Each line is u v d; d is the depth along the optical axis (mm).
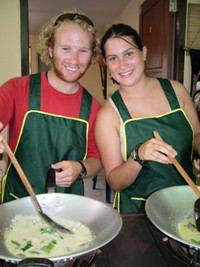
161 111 1119
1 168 2141
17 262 522
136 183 1074
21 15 2262
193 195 856
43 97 1113
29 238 712
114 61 1062
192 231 730
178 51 2213
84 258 625
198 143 1133
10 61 2311
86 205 797
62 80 1085
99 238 659
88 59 1051
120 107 1087
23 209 796
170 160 836
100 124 1084
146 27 2834
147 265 630
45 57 1151
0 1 2234
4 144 808
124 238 728
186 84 2252
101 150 1087
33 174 1110
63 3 3824
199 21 2199
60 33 1004
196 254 641
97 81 5902
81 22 1005
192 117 1201
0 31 2266
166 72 2314
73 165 1018
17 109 1103
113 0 3658
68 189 1131
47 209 807
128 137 1067
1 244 676
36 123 1101
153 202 788
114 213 729
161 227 664
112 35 1028
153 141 863
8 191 1144
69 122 1123
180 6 2170
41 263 483
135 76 1062
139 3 3166
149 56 2746
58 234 727
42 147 1110
